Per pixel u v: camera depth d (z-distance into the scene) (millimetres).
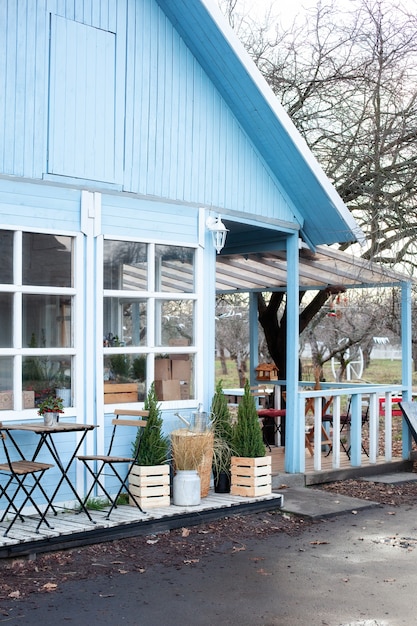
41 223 8195
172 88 9539
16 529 7297
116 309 8844
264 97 9781
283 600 6121
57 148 8391
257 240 11320
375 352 34562
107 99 8875
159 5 9445
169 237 9367
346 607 5969
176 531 8117
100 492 8555
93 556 7141
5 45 7992
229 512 8719
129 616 5738
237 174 10203
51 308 8297
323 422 12906
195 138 9750
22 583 6379
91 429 7777
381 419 18906
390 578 6711
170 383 9352
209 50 9664
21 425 7730
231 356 25969
